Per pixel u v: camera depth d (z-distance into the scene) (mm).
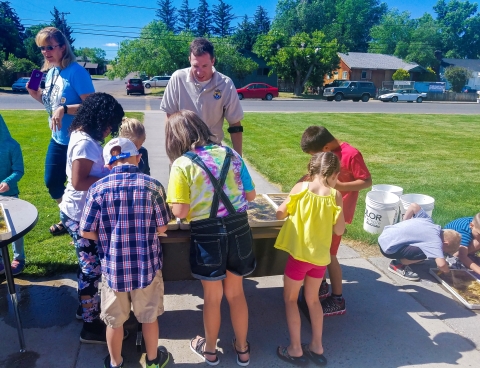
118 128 2625
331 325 2996
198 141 2307
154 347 2391
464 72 43688
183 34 39562
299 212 2539
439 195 6195
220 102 3236
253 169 7500
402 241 3604
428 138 11930
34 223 2420
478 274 3699
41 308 3094
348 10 71250
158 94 33219
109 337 2346
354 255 4141
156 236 2311
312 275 2562
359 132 12836
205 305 2432
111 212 2174
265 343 2803
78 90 3510
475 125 15258
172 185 2230
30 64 47812
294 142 10289
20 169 3180
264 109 20469
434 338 2865
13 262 3502
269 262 3045
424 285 3580
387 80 46875
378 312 3166
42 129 11219
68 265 3664
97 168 2467
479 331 2955
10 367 2502
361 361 2629
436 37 63688
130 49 38750
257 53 42344
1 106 18109
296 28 62938
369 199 4531
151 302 2326
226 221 2262
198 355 2656
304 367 2578
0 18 59219
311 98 35250
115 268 2189
